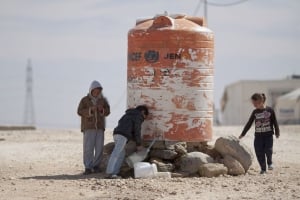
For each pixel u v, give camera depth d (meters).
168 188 14.88
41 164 20.69
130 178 16.52
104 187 15.28
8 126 39.69
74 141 29.41
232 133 33.69
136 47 17.45
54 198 14.27
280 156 22.44
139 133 16.75
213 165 16.70
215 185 15.18
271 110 17.61
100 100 17.67
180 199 13.62
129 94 17.69
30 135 33.66
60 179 16.86
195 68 17.22
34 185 15.88
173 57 17.11
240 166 17.03
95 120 17.58
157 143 17.23
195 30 17.25
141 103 17.34
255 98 17.58
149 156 17.27
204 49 17.31
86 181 16.25
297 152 23.88
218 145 17.44
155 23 17.47
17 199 14.20
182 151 17.14
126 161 17.03
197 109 17.27
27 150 25.08
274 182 15.69
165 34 17.09
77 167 19.78
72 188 15.35
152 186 15.12
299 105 68.62
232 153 17.25
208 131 17.52
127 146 17.34
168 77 17.11
